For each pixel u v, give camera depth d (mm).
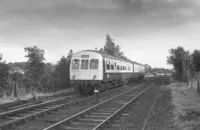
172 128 7371
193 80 30141
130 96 16312
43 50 19344
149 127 7512
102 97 15844
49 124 7809
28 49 18812
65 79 23234
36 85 18766
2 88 16172
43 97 15469
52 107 11062
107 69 18766
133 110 10695
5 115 8953
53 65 23781
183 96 15125
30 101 13336
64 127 7262
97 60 17188
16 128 7246
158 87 24672
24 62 19266
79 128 7199
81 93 18188
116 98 14820
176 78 40500
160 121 8352
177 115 8984
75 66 17719
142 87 25094
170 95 16672
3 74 16609
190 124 7410
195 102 12078
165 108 11109
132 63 33625
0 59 16844
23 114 9625
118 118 8844
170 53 39156
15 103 12164
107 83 19391
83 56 17625
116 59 22656
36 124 7809
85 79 17297
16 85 15844
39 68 19156
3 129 7004
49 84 20406
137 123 8102
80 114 8930
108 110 10555
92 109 10328
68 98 15047
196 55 34344
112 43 47250
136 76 37531
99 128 7008
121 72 24828
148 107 11531
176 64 37406
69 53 24266
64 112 10125
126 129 7273
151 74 106000
